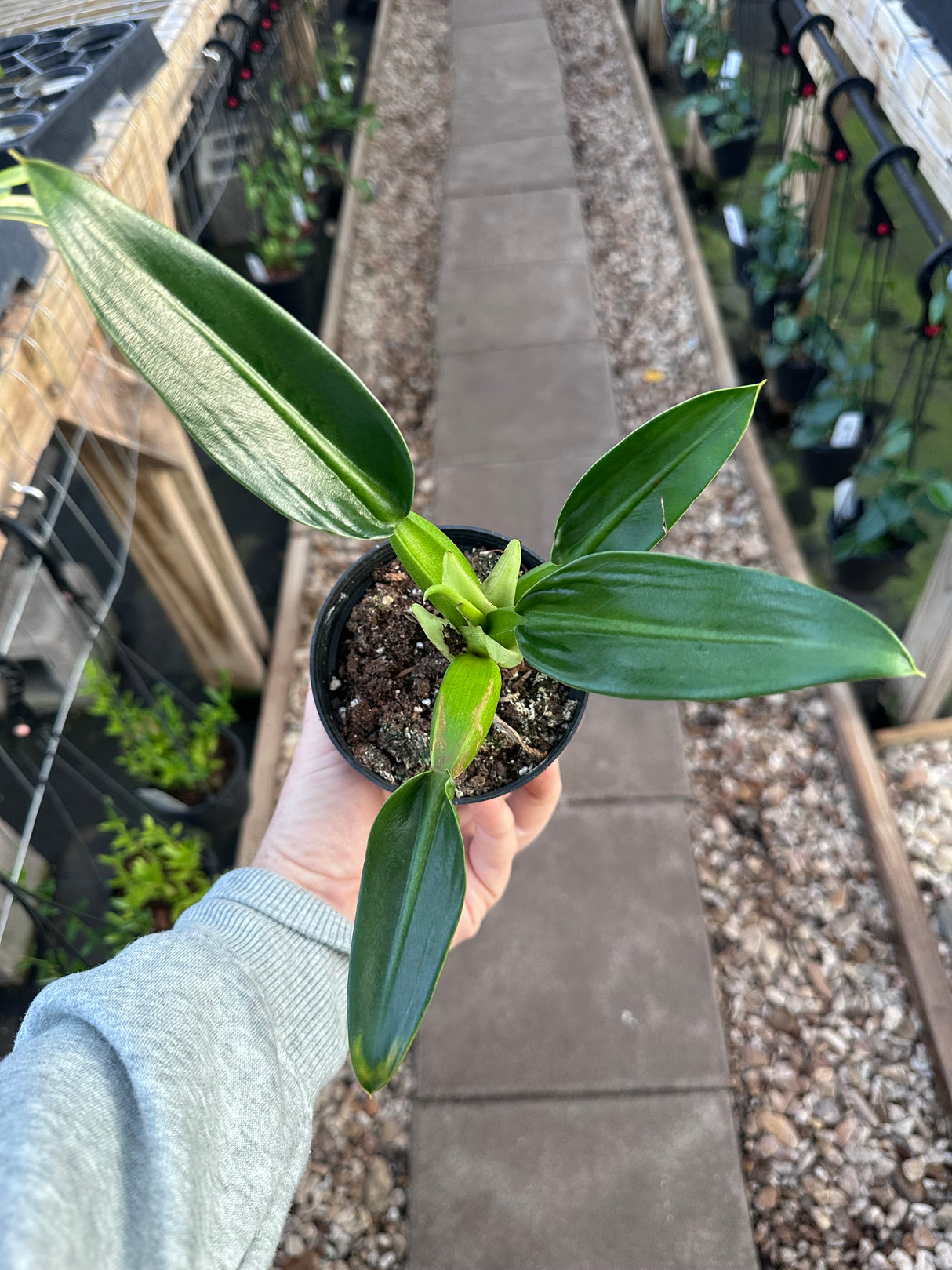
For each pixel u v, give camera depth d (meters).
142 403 1.21
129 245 0.46
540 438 2.04
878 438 1.79
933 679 1.48
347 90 2.77
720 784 1.55
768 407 2.01
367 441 0.55
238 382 0.51
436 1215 1.26
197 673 1.75
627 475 0.62
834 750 1.57
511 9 3.38
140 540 1.41
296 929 0.61
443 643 0.62
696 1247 1.21
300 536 1.90
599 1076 1.33
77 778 1.58
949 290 1.30
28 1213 0.28
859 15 1.46
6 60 1.21
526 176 2.67
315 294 2.38
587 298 2.32
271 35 2.07
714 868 1.48
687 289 2.29
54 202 0.44
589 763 1.58
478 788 0.66
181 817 1.51
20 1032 0.44
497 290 2.37
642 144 2.71
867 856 1.48
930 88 1.25
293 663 1.73
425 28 3.38
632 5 3.28
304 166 2.49
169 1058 0.40
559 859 1.49
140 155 1.17
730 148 2.29
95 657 1.57
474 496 1.95
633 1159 1.28
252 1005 0.50
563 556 0.62
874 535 1.53
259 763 1.62
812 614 0.43
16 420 0.87
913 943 1.38
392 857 0.48
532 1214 1.25
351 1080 1.36
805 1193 1.25
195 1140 0.37
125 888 1.44
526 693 0.70
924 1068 1.32
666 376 2.14
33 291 0.91
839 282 1.80
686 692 0.45
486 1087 1.34
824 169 1.81
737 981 1.40
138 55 1.22
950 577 1.37
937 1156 1.27
